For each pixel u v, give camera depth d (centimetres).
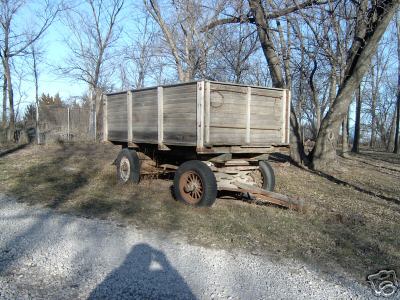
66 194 916
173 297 419
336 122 1494
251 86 841
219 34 1756
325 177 1347
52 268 489
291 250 578
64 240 596
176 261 520
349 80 1457
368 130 5491
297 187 1120
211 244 591
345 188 1163
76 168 1338
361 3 1243
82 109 2677
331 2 1243
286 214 780
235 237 623
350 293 445
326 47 1274
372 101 4856
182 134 827
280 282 466
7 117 2628
